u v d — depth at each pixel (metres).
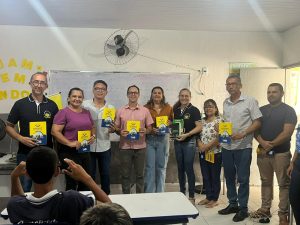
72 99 3.20
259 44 5.05
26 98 3.13
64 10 3.95
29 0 3.57
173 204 2.03
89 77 4.84
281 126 3.21
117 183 4.86
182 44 4.99
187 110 3.99
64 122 3.13
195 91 5.02
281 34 5.05
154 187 3.94
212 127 3.90
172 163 4.94
